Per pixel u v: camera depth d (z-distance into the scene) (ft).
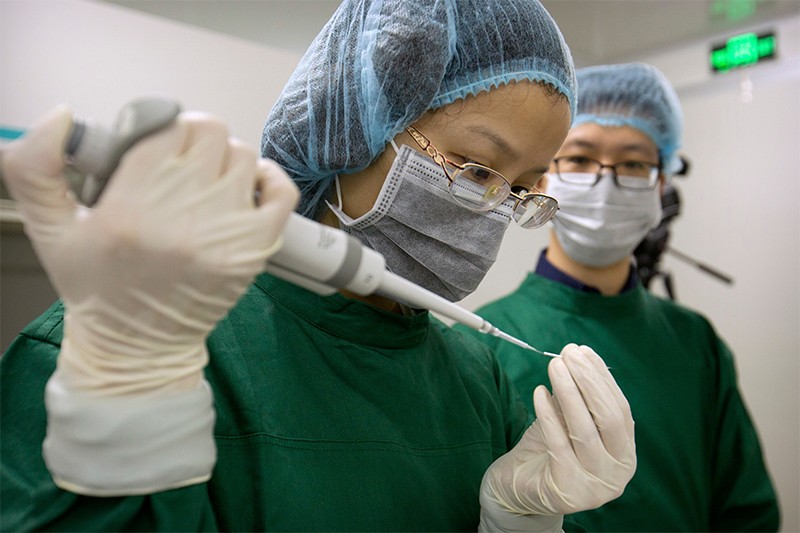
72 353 1.66
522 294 5.56
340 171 2.65
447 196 2.58
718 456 5.47
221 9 5.59
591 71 5.42
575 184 5.23
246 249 1.65
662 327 5.62
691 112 8.83
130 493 1.67
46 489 1.74
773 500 5.27
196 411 1.78
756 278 8.24
